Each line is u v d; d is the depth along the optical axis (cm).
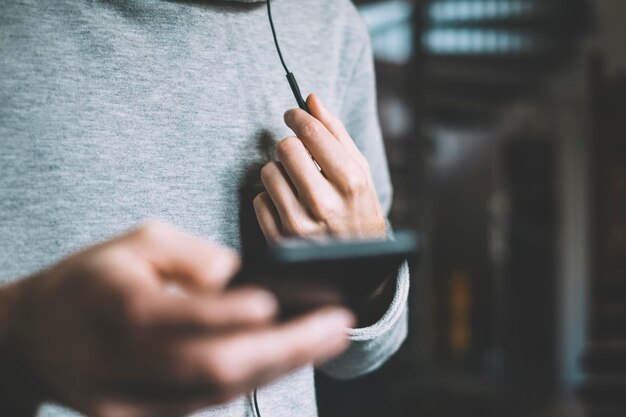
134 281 23
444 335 667
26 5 48
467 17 473
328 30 67
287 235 49
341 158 50
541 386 532
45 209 46
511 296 629
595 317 512
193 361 22
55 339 24
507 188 646
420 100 543
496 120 672
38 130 46
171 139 52
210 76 55
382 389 530
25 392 27
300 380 56
